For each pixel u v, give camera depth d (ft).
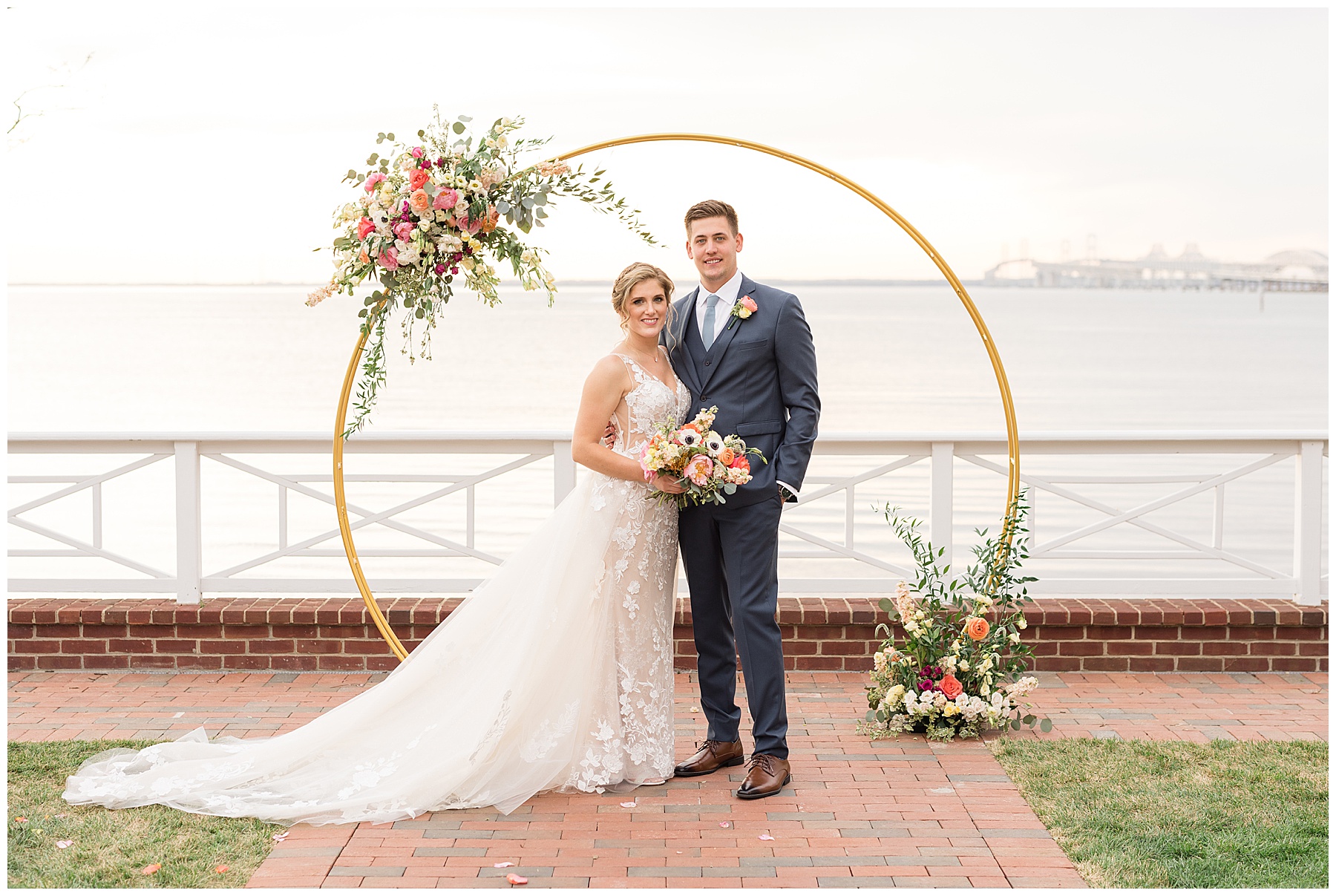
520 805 11.19
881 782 11.75
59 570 27.91
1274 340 173.99
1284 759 12.21
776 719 11.70
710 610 12.17
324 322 219.20
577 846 10.20
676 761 12.43
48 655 15.56
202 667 15.61
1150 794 11.28
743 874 9.60
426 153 11.94
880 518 34.27
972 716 12.91
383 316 12.12
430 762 11.29
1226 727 13.37
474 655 11.84
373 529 33.01
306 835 10.46
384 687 11.95
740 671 15.70
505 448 15.84
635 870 9.69
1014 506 13.55
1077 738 12.94
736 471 11.03
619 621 11.76
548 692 11.43
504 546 30.27
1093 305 341.41
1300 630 15.51
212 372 110.01
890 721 13.30
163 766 11.59
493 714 11.21
